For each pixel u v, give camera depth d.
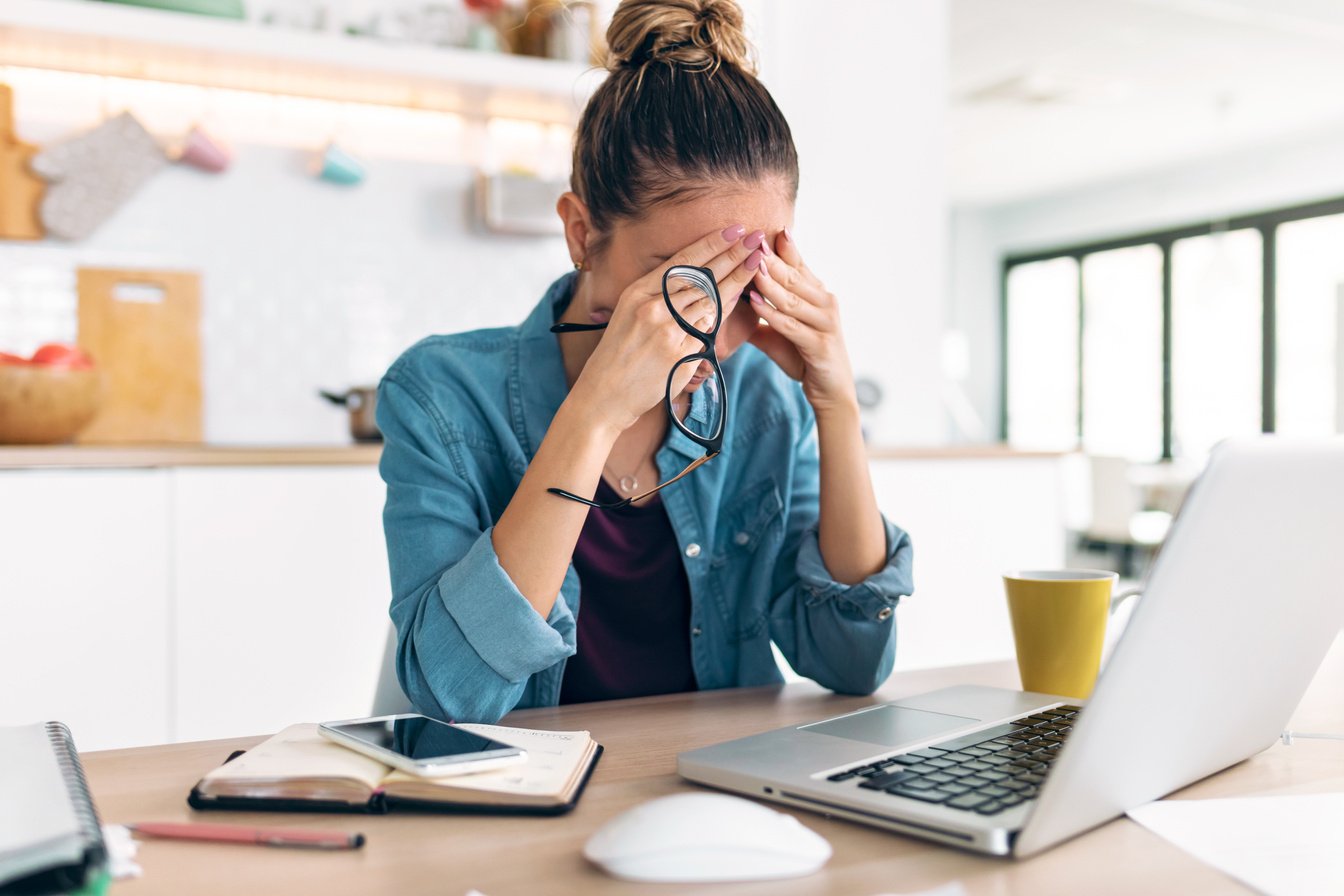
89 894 0.45
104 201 2.39
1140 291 8.56
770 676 1.16
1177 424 8.26
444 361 1.08
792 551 1.15
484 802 0.60
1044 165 7.88
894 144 3.09
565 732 0.72
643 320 0.86
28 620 1.82
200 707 1.95
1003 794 0.58
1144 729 0.56
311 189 2.60
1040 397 9.45
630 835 0.51
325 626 2.04
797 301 0.97
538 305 1.12
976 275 9.60
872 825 0.57
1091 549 7.26
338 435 2.63
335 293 2.63
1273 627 0.62
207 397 2.52
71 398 2.07
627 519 1.11
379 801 0.60
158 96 2.47
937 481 2.62
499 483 1.08
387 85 2.48
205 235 2.51
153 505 1.91
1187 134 7.07
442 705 0.84
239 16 2.30
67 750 0.60
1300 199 7.27
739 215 0.92
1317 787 0.66
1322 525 0.61
